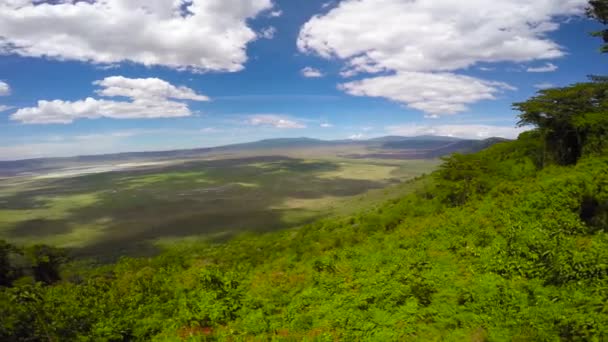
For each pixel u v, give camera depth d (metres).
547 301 14.20
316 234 53.81
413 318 15.05
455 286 17.72
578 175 29.58
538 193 29.94
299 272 27.55
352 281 21.89
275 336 16.20
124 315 21.44
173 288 27.78
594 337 11.28
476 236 26.19
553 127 46.78
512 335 12.42
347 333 15.12
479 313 14.41
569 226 22.86
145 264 52.25
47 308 18.59
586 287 14.80
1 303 17.56
